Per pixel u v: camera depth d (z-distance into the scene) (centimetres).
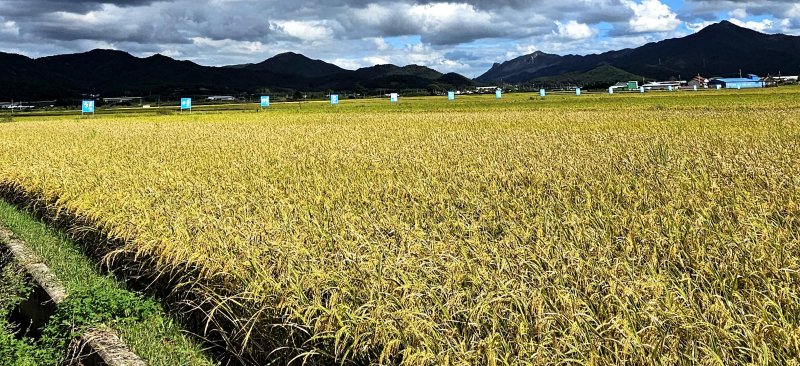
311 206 895
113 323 643
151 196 1030
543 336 418
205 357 594
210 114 6788
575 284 504
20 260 906
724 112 3672
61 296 725
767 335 397
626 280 500
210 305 640
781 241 602
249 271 605
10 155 1941
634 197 890
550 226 705
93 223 980
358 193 999
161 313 695
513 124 3203
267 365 521
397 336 438
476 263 567
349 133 2742
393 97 9694
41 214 1309
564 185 1031
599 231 671
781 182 948
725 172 1103
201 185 1136
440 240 661
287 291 531
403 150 1766
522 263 539
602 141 1922
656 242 607
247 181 1195
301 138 2464
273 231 724
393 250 623
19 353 598
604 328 425
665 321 421
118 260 884
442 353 404
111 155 1811
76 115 7756
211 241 703
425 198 938
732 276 509
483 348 409
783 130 2145
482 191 1016
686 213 789
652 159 1369
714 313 436
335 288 521
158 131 3291
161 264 739
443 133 2581
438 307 473
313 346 498
